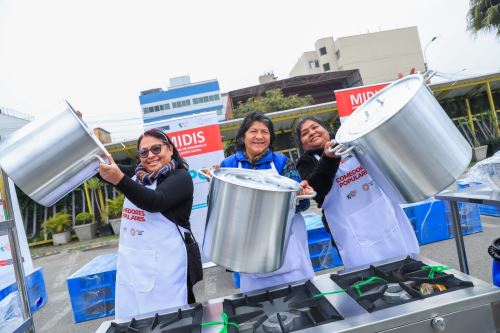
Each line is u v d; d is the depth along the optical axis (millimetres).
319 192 1626
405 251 1768
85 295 3604
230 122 10227
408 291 1030
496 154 1838
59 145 1165
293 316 1009
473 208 4398
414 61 39750
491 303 938
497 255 1219
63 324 3580
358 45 39125
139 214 1594
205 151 4051
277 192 1007
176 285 1549
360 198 1800
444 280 1071
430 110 1132
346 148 1274
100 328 1145
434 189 1133
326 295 1109
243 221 1026
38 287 4238
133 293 1577
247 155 1862
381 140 1112
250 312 1058
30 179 1164
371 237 1772
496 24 12766
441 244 4141
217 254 1079
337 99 4754
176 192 1498
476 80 12422
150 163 1594
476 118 13586
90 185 11555
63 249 9602
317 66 42281
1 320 1433
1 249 3848
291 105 24172
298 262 1683
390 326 892
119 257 1626
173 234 1572
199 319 1084
